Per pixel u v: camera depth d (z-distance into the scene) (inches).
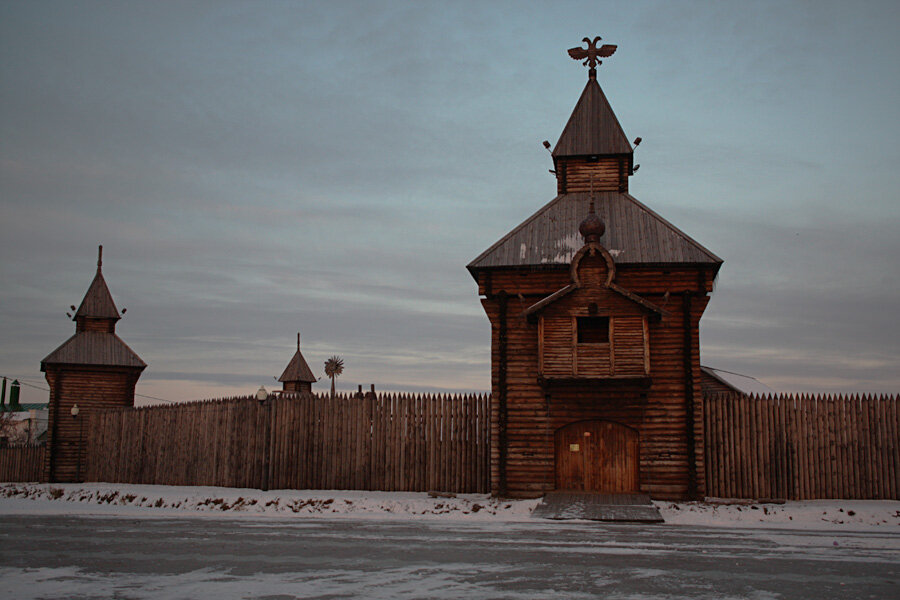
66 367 1658.5
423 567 504.7
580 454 1027.3
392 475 1100.5
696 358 1019.3
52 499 1267.2
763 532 721.6
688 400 1005.2
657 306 970.7
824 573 495.2
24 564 519.8
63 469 1616.6
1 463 1726.1
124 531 712.4
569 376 974.4
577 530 722.2
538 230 1116.5
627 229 1095.0
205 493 1107.9
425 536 671.1
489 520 821.2
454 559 538.6
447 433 1091.3
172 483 1298.0
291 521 812.0
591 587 441.1
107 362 1690.5
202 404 1279.5
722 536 682.8
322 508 955.3
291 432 1144.8
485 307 1073.5
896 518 852.6
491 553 567.5
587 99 1230.3
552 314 994.1
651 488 999.0
